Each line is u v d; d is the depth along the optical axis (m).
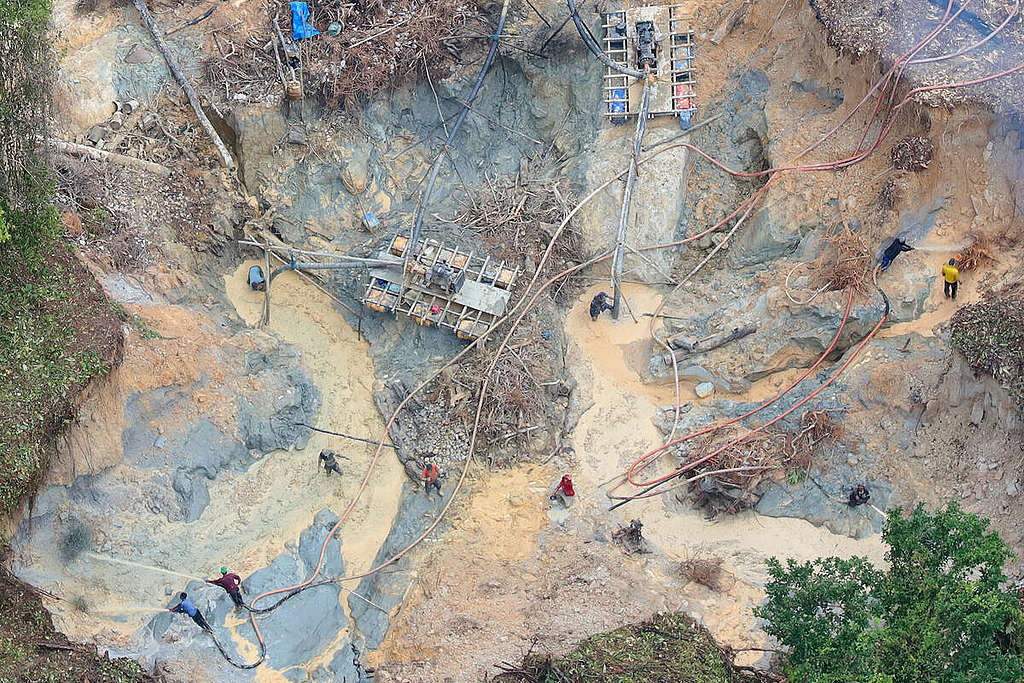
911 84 30.30
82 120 32.38
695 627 27.33
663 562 28.55
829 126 32.12
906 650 23.38
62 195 30.52
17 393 26.69
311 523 29.62
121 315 28.97
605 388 31.22
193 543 28.53
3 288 27.56
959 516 24.08
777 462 28.95
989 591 23.12
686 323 31.47
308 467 30.28
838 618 23.97
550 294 32.19
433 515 29.80
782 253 31.64
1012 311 28.12
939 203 30.05
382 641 27.91
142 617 27.41
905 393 29.03
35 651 25.47
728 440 29.61
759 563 28.30
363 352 32.03
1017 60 30.09
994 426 28.22
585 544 28.80
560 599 27.92
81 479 27.97
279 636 27.58
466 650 27.11
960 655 23.08
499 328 31.42
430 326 31.83
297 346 31.70
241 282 32.09
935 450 28.72
